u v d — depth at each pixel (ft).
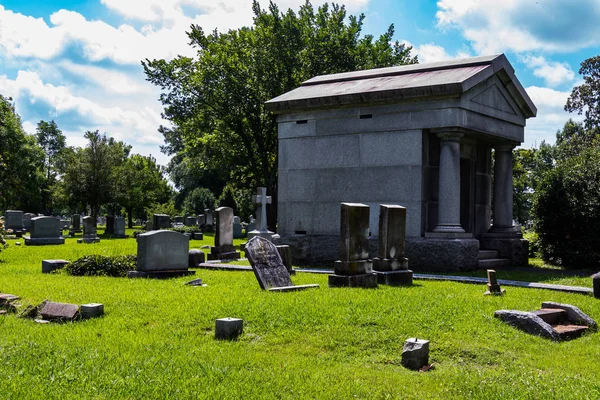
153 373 22.06
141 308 34.24
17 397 19.11
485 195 72.49
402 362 25.05
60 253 79.05
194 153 147.23
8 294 37.88
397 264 48.29
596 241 64.69
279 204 68.59
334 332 28.84
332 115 65.21
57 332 29.04
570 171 68.69
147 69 125.29
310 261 64.64
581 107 157.69
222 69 120.06
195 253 60.39
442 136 59.26
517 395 20.56
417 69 66.33
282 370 23.32
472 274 55.52
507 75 65.10
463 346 27.14
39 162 230.48
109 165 161.38
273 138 125.90
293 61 119.03
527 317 30.99
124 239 125.90
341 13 124.26
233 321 28.68
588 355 27.53
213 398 19.61
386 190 61.77
